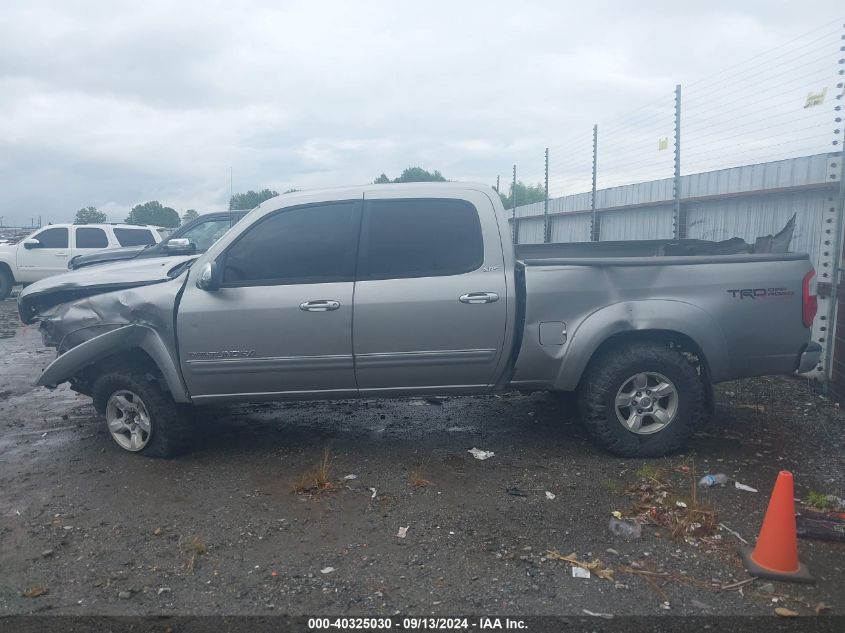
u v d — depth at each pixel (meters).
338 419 6.69
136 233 19.36
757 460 5.39
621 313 5.27
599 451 5.64
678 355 5.36
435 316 5.28
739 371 5.47
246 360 5.35
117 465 5.52
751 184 8.24
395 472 5.27
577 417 6.59
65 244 18.81
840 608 3.46
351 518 4.50
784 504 3.75
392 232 5.40
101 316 5.52
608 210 11.92
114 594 3.66
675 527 4.24
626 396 5.38
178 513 4.62
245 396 5.50
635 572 3.79
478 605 3.50
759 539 3.84
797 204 7.55
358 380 5.43
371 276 5.33
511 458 5.53
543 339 5.34
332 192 5.51
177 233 11.07
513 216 17.72
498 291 5.31
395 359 5.35
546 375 5.43
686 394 5.35
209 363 5.37
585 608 3.46
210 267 5.23
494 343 5.35
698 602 3.51
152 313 5.36
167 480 5.19
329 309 5.27
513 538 4.18
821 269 7.16
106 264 6.81
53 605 3.57
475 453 5.61
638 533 4.19
